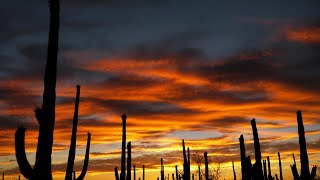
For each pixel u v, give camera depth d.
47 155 7.85
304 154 16.03
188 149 41.88
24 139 7.66
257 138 18.64
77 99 20.17
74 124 19.69
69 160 18.95
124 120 25.44
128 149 26.69
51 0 9.04
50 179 7.78
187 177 34.53
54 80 8.52
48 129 8.04
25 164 7.48
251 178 18.36
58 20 9.01
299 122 16.52
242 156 20.23
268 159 43.38
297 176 15.93
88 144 18.77
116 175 25.30
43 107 8.20
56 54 8.74
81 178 15.86
